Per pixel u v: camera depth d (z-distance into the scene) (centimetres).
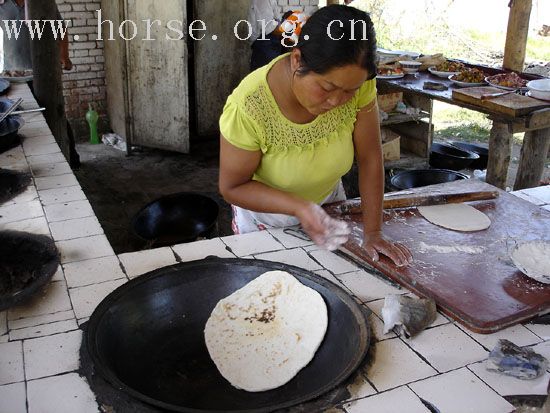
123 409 96
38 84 351
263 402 104
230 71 516
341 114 139
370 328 110
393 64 405
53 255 142
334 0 472
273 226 172
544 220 162
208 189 429
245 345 117
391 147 406
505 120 286
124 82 471
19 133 266
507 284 129
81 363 108
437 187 185
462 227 155
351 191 393
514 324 120
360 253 144
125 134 488
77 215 173
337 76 103
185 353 117
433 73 392
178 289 126
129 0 446
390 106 414
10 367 107
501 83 338
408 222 159
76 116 520
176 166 473
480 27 788
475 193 173
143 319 120
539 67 443
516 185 352
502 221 161
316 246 152
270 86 128
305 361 112
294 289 125
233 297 126
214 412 90
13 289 134
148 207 250
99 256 147
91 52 505
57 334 116
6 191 192
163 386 109
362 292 132
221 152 134
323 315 119
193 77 522
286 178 146
